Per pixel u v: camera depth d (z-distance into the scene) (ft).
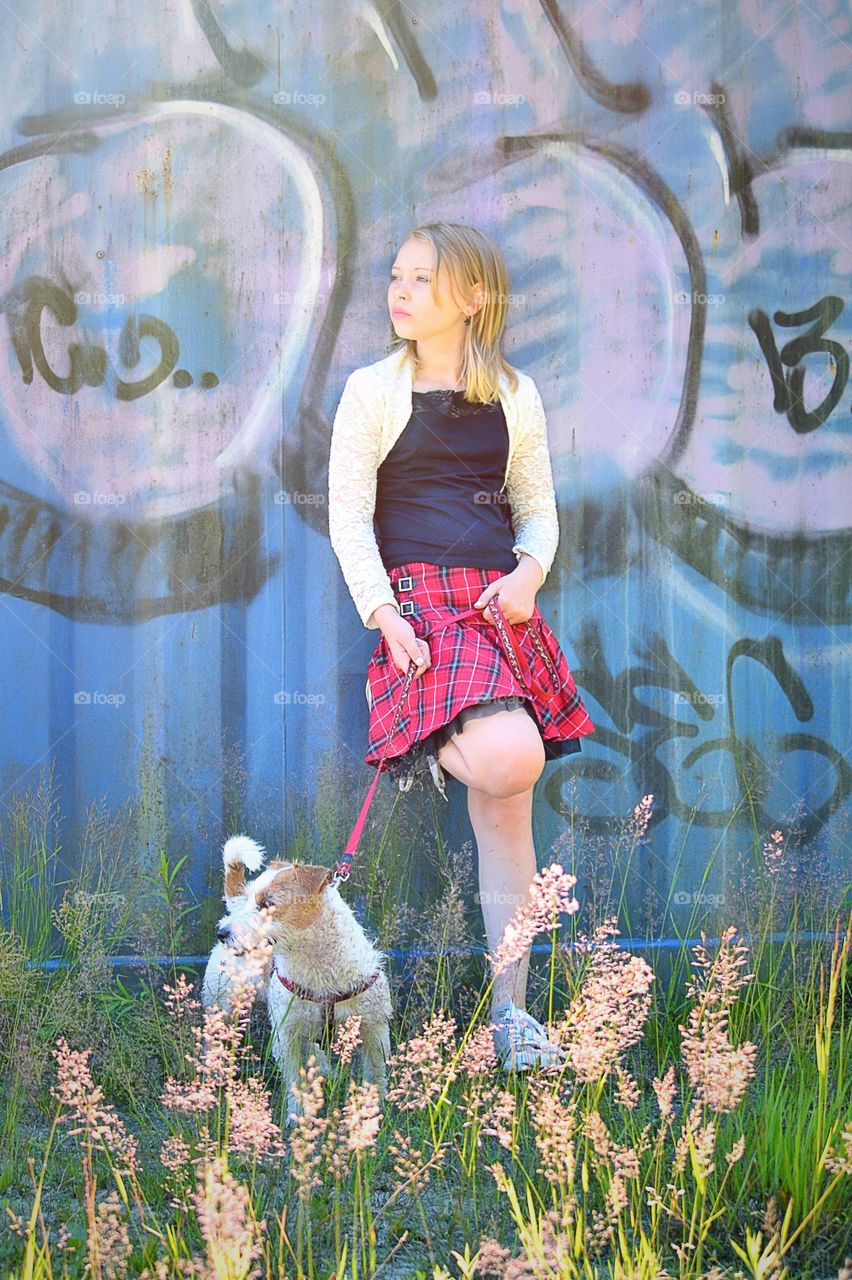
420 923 11.73
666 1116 8.07
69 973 10.27
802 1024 9.87
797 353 12.43
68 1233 7.48
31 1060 8.84
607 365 12.25
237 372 11.91
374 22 11.84
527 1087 8.43
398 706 10.13
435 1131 8.58
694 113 12.19
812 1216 7.43
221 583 11.97
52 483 11.76
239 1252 6.48
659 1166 7.76
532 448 11.03
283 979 9.34
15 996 9.93
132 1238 7.54
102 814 11.80
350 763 12.08
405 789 10.52
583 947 9.79
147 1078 9.38
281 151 11.83
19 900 11.47
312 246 11.89
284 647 12.04
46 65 11.60
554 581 12.26
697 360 12.33
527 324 12.13
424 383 10.77
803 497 12.48
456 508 10.51
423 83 11.91
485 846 10.53
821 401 12.48
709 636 12.43
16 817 11.59
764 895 11.83
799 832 12.46
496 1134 7.87
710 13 12.15
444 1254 7.51
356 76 11.84
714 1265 7.33
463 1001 10.65
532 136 12.03
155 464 11.86
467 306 10.61
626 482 12.30
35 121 11.62
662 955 11.83
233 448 11.93
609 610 12.32
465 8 11.91
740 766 12.44
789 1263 7.45
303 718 12.07
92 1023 9.84
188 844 11.94
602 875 12.14
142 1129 8.72
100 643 11.85
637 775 12.36
